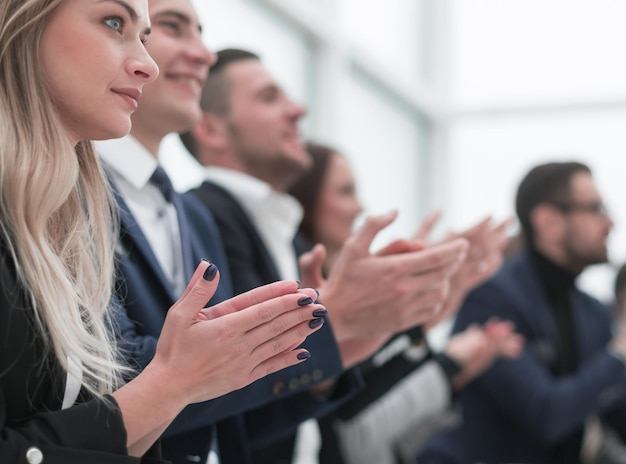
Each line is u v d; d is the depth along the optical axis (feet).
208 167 7.20
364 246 4.58
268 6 15.74
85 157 3.44
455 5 22.22
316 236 8.55
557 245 9.46
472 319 9.16
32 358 2.95
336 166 8.62
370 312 4.62
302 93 16.93
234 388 3.16
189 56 4.84
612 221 9.65
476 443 8.80
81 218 3.35
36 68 3.08
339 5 17.81
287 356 3.23
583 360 9.23
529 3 21.56
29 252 2.95
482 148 21.67
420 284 4.62
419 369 6.88
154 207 4.77
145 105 4.75
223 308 3.22
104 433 2.90
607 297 17.63
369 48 19.76
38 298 2.96
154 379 3.05
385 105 20.63
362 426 6.88
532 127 21.25
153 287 4.33
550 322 9.18
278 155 7.15
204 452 4.39
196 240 4.94
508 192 21.38
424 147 22.09
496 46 21.76
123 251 4.28
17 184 2.96
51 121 3.07
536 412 8.64
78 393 3.17
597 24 20.93
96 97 3.12
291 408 5.17
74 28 3.09
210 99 7.15
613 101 20.52
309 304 3.14
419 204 21.88
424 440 8.13
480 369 7.89
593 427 9.43
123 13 3.17
